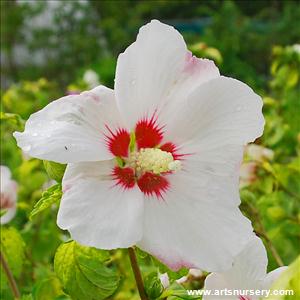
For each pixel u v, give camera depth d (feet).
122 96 0.74
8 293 1.25
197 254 0.70
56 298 1.06
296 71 2.26
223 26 7.14
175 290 0.80
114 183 0.72
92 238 0.66
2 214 1.17
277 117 2.11
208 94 0.74
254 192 1.51
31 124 0.70
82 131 0.71
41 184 1.76
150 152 0.74
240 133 0.73
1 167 1.30
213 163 0.74
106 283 0.85
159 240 0.71
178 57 0.75
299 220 1.51
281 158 1.97
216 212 0.72
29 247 1.51
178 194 0.74
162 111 0.77
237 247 0.70
